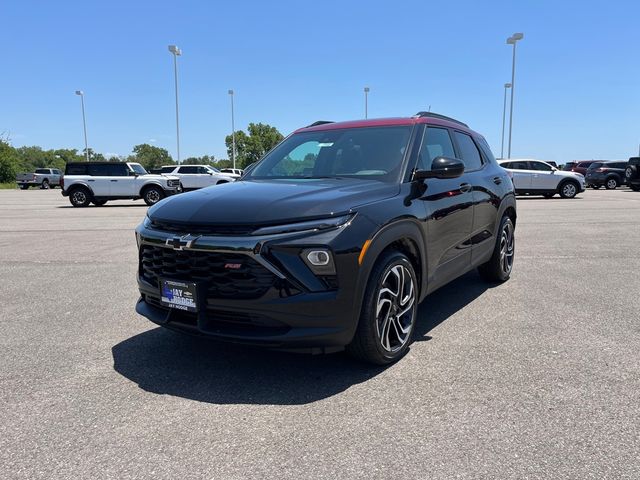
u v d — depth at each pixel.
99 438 2.57
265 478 2.21
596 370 3.28
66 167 21.16
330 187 3.41
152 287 3.32
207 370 3.42
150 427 2.67
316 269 2.87
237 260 2.88
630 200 19.91
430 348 3.73
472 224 4.66
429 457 2.34
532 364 3.39
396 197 3.46
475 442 2.46
